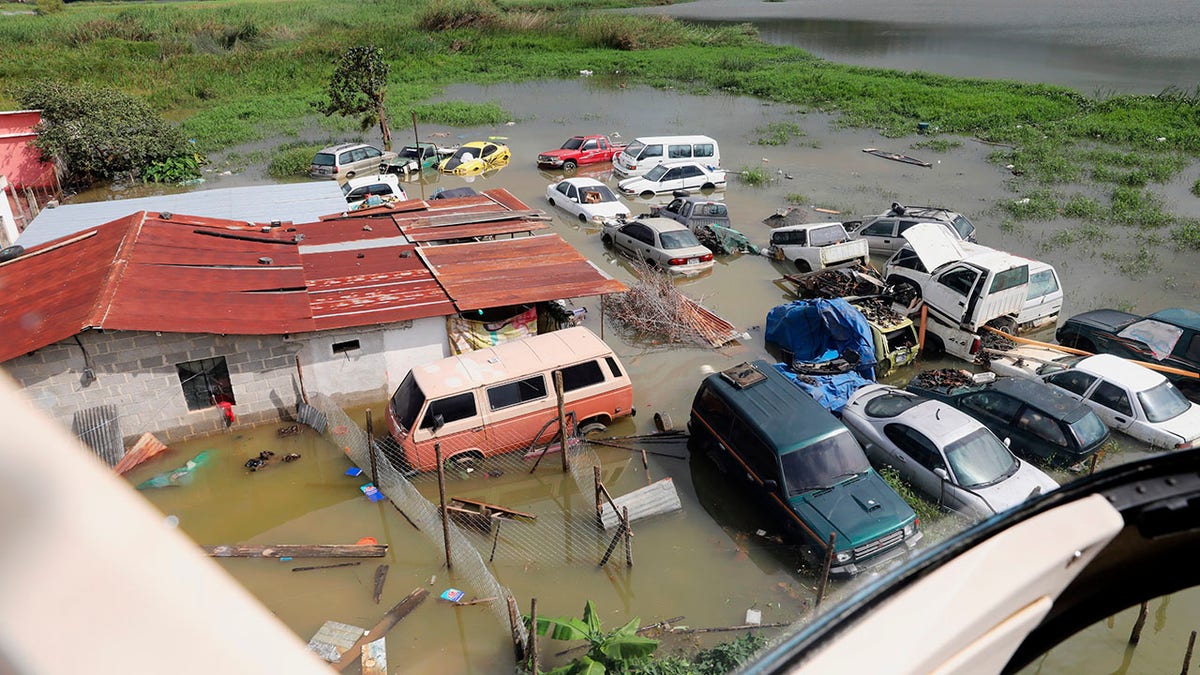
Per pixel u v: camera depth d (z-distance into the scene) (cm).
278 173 3153
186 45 5522
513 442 1291
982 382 1389
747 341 1720
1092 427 1195
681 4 10531
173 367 1311
